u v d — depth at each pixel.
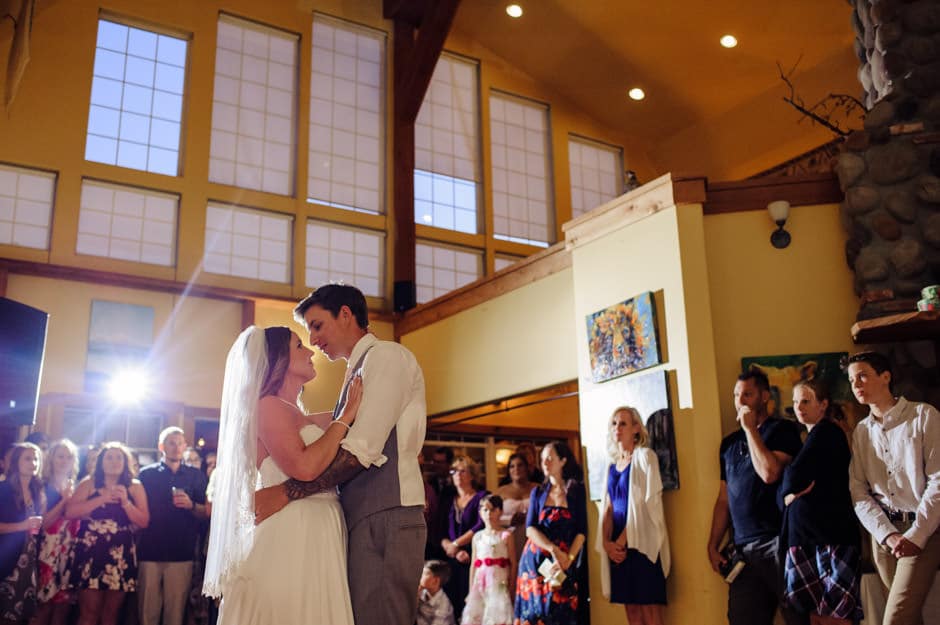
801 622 3.88
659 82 10.55
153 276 8.30
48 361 7.62
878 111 5.25
